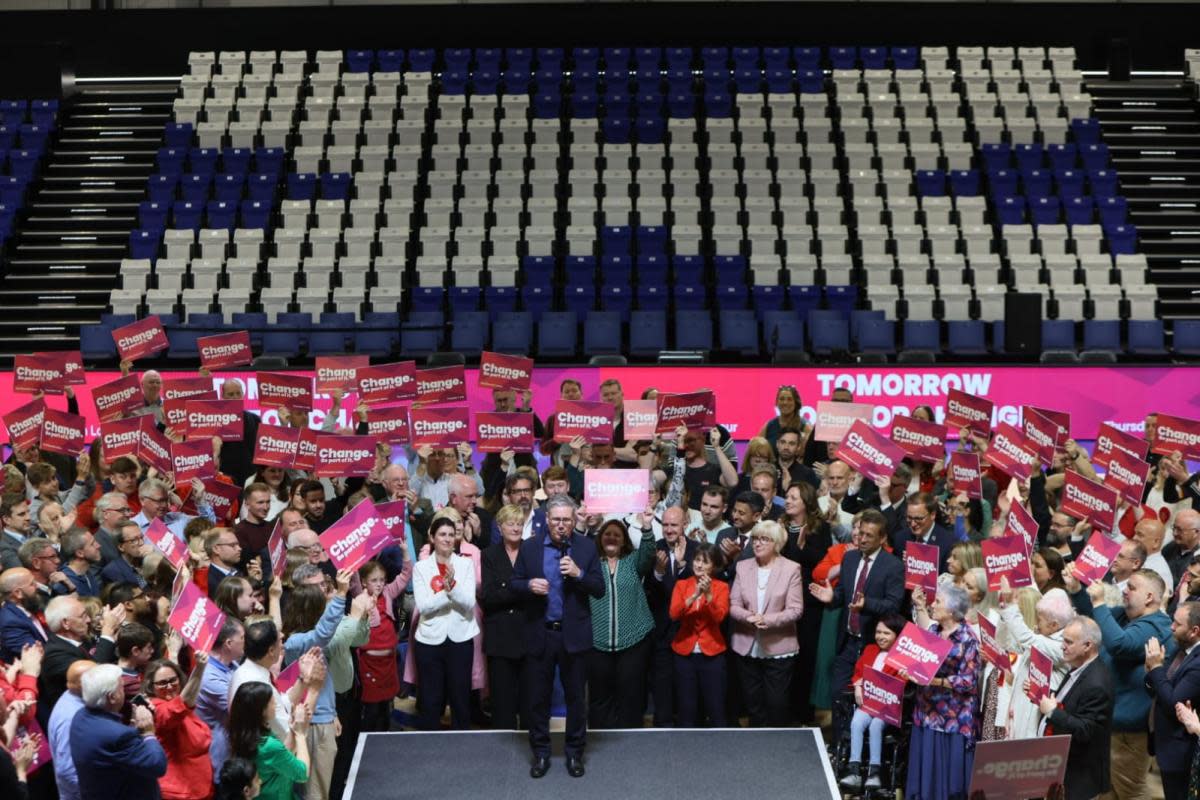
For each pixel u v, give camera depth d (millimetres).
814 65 24234
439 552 9133
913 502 9438
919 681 7727
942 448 10555
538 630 8836
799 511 9695
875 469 9984
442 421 10867
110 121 23766
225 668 7188
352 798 8469
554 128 22172
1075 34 25125
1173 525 9430
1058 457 11547
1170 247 20828
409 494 10070
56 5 25516
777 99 22875
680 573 9461
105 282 20328
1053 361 16406
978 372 15633
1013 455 10508
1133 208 21656
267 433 10555
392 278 19562
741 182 21156
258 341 17453
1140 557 8758
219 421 11203
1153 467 11562
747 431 15570
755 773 8781
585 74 23531
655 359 17391
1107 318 18984
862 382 15570
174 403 11906
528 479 9594
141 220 20938
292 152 22188
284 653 7844
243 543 9609
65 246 21031
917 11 25078
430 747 9102
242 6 25328
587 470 9453
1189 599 8383
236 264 19703
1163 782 7609
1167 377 15711
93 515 10781
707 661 9406
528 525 9609
